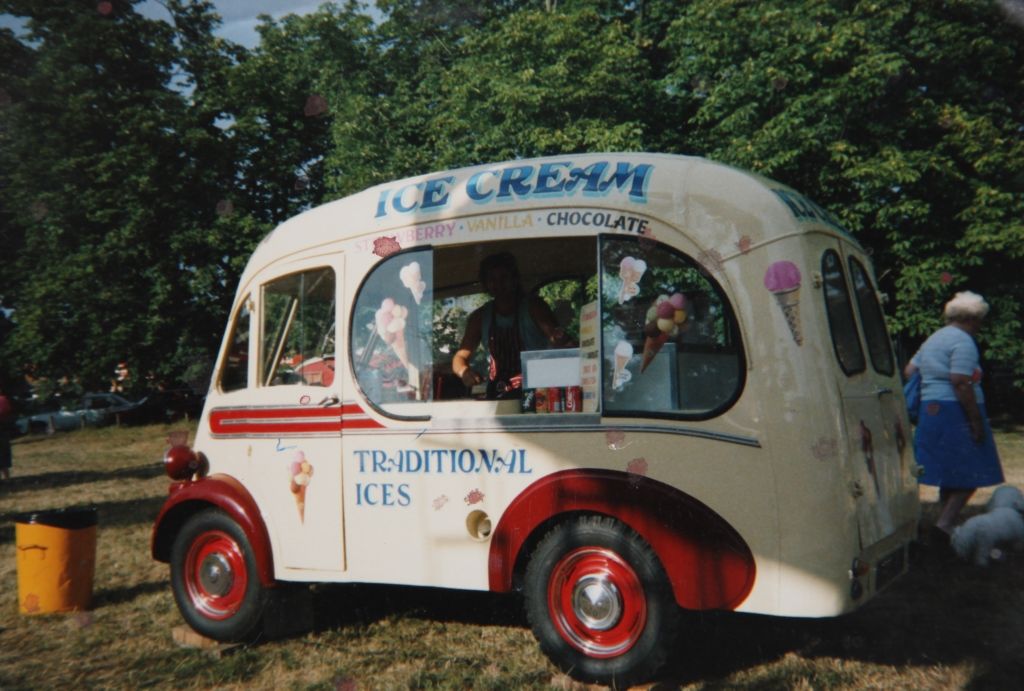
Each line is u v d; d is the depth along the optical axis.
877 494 4.05
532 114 17.56
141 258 25.02
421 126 21.22
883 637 4.50
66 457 19.41
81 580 5.77
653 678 4.02
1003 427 18.28
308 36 24.42
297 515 4.75
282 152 25.36
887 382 4.52
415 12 22.48
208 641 4.94
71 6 24.44
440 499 4.35
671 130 19.11
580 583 4.02
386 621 5.18
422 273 4.54
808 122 16.70
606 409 4.04
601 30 18.81
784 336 3.77
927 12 17.00
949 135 17.00
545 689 3.97
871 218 17.55
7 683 4.42
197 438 5.25
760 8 16.88
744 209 3.93
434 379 4.90
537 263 4.97
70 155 24.52
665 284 4.00
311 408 4.75
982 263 17.34
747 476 3.74
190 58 25.59
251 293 5.16
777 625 4.73
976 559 5.64
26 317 25.70
